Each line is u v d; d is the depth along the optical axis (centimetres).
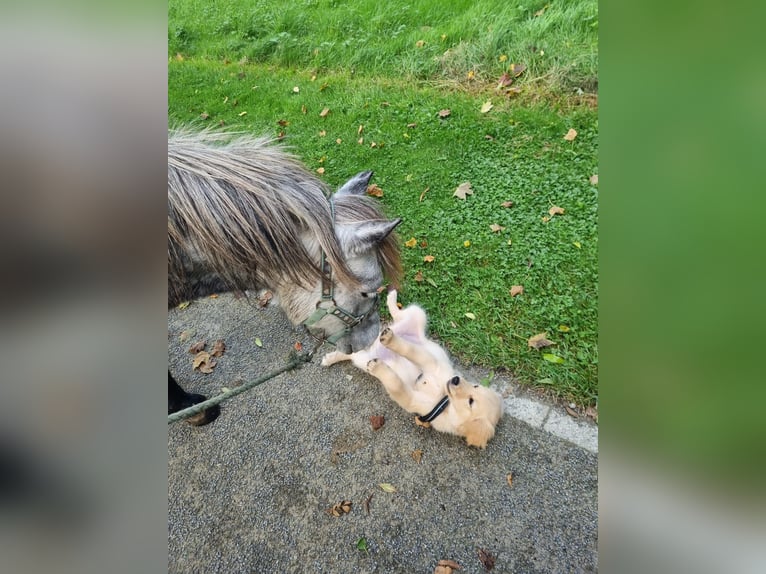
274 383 286
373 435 250
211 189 163
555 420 241
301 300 207
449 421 227
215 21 676
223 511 230
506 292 294
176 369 308
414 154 409
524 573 194
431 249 329
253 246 168
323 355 299
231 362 307
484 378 263
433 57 494
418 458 236
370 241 179
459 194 359
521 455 230
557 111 400
